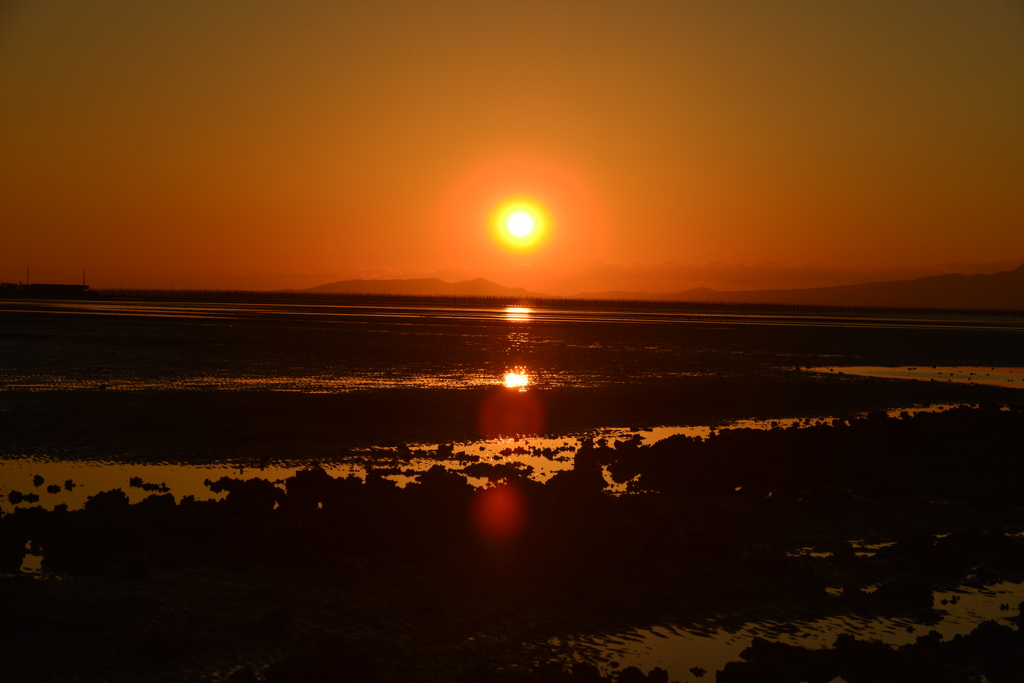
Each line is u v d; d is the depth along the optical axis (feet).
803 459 84.79
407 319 376.89
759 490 72.49
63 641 37.19
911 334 359.87
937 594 47.26
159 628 39.19
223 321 319.06
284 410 105.29
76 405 104.58
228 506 58.34
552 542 53.47
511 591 45.91
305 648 37.91
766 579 48.93
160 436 86.84
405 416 104.17
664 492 71.05
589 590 45.93
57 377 132.98
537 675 35.60
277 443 85.46
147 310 431.84
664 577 48.67
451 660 37.06
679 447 86.79
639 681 35.12
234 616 41.19
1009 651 38.63
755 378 162.91
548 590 46.19
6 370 140.36
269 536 51.62
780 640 40.52
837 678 36.17
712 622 42.45
